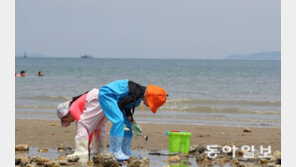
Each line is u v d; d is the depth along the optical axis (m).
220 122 12.46
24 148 7.77
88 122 7.05
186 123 12.00
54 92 20.28
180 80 30.53
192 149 7.91
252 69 60.44
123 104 7.07
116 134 6.98
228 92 21.89
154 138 9.23
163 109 15.13
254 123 12.44
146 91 7.26
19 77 31.17
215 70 53.34
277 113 14.78
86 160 6.96
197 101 17.52
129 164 6.62
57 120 11.88
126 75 36.75
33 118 12.33
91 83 26.22
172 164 6.82
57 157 6.94
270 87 25.33
